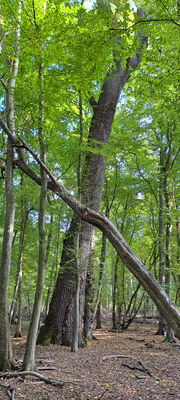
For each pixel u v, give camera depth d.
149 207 19.16
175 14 4.69
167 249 12.53
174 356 8.92
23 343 10.58
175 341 12.06
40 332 9.95
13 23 6.54
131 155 14.92
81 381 5.96
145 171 15.85
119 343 11.84
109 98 10.94
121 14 4.10
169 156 13.81
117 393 5.31
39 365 6.96
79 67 5.46
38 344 9.59
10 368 6.07
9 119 6.02
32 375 5.74
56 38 5.42
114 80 11.12
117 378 6.34
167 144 14.48
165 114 11.92
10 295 15.59
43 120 6.53
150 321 25.36
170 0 4.57
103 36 4.37
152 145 14.59
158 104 12.44
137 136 13.84
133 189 16.66
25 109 6.31
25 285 19.61
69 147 9.60
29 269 15.62
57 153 8.98
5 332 6.17
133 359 8.33
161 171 15.16
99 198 10.25
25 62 7.33
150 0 4.94
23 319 23.62
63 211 10.71
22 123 6.56
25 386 5.38
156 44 7.67
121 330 17.94
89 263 10.62
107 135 10.91
